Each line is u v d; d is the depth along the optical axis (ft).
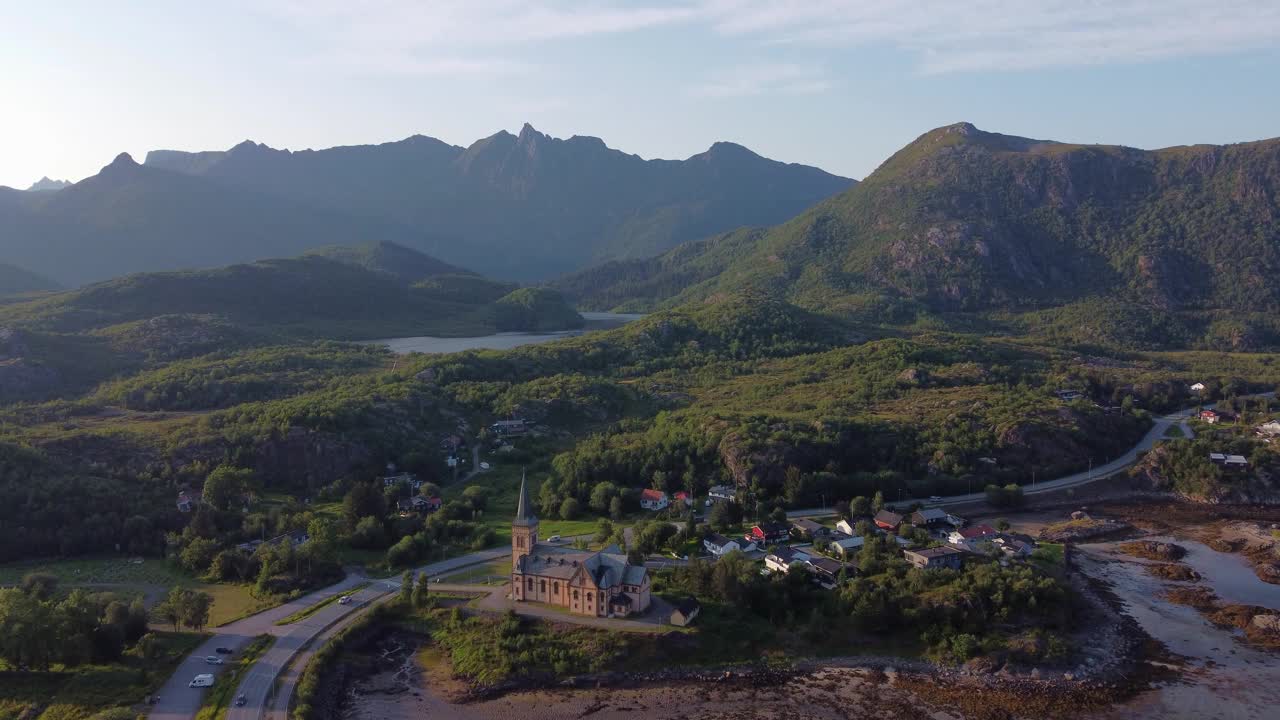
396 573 651.66
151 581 638.12
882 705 483.10
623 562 569.64
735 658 527.40
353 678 512.63
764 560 651.25
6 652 482.69
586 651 518.78
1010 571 594.24
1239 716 468.75
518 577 583.58
